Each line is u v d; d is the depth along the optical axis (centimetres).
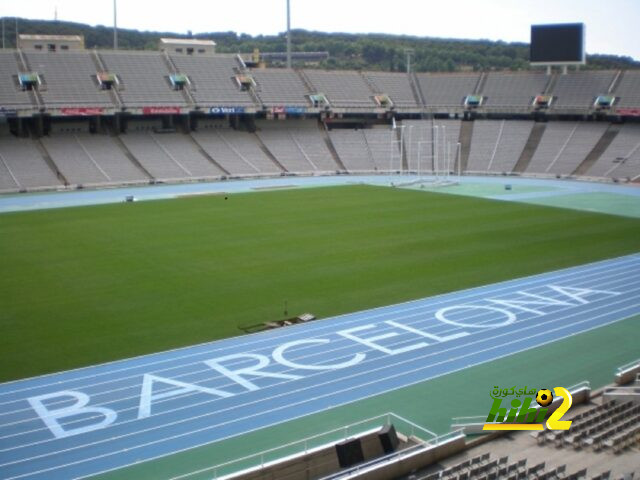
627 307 4044
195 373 3144
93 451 2483
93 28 19725
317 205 7538
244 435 2602
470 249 5481
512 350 3409
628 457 2280
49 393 2931
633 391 2819
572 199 8019
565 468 2164
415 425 2528
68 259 5088
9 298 4172
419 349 3428
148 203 7669
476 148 11306
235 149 10819
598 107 10975
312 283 4525
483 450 2375
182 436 2592
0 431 2619
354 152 11425
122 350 3394
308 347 3453
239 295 4259
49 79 9988
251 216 6850
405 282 4556
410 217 6825
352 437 2352
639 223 6531
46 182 8894
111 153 9888
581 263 5053
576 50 11450
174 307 4025
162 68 10988
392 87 12331
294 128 11750
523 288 4425
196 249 5412
